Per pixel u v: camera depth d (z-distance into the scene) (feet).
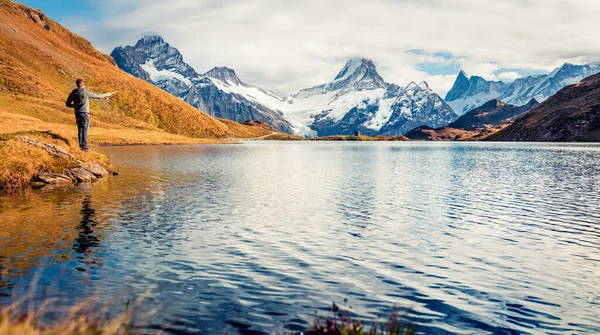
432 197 118.93
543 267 57.21
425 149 612.70
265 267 54.44
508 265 57.82
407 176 180.75
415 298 45.50
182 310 40.14
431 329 38.22
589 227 81.20
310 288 47.47
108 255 56.59
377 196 120.06
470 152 463.83
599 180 162.81
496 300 45.57
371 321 39.14
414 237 72.59
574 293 48.01
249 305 42.06
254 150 504.02
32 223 74.08
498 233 76.07
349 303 43.50
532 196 121.29
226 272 51.93
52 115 556.92
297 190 130.93
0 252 56.03
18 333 24.80
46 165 135.13
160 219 81.30
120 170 183.01
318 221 84.33
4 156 127.95
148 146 498.28
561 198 117.80
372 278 51.44
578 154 376.48
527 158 321.32
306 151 509.76
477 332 37.96
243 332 36.17
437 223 84.12
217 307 41.22
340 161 295.89
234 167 217.97
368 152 489.67
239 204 101.91
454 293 47.24
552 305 44.55
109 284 45.93
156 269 51.85
